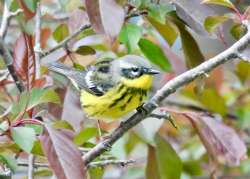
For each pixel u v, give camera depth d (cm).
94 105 1131
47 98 829
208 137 1055
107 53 1221
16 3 1066
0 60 981
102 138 969
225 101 1458
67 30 1153
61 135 784
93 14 848
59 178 757
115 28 825
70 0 1084
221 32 973
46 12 1205
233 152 1039
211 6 968
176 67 1219
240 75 1366
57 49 1091
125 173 1565
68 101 1027
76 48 1110
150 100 916
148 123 1061
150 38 1288
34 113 944
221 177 1493
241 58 860
